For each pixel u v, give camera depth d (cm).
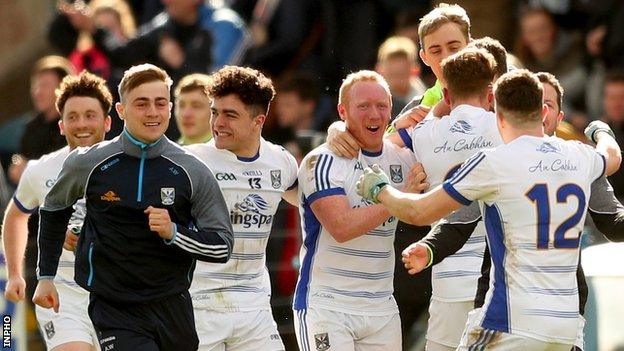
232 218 1906
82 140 2048
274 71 3175
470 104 1844
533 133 1667
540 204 1642
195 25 3070
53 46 3250
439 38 1922
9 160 3434
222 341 1906
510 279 1652
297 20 3162
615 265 2027
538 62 3136
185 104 2209
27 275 2581
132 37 3162
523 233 1645
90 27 3116
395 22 3141
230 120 1891
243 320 1909
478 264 1900
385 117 1873
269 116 2967
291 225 2678
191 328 1773
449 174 1838
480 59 1831
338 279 1886
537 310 1636
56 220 1798
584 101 3080
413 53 2670
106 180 1738
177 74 3022
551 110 1856
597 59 3070
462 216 1722
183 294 1769
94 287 1745
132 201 1731
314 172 1873
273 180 1923
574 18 3128
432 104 1989
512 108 1662
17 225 2075
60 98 2059
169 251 1744
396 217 1772
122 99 1752
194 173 1748
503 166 1642
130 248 1731
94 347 2048
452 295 1905
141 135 1733
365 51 3109
